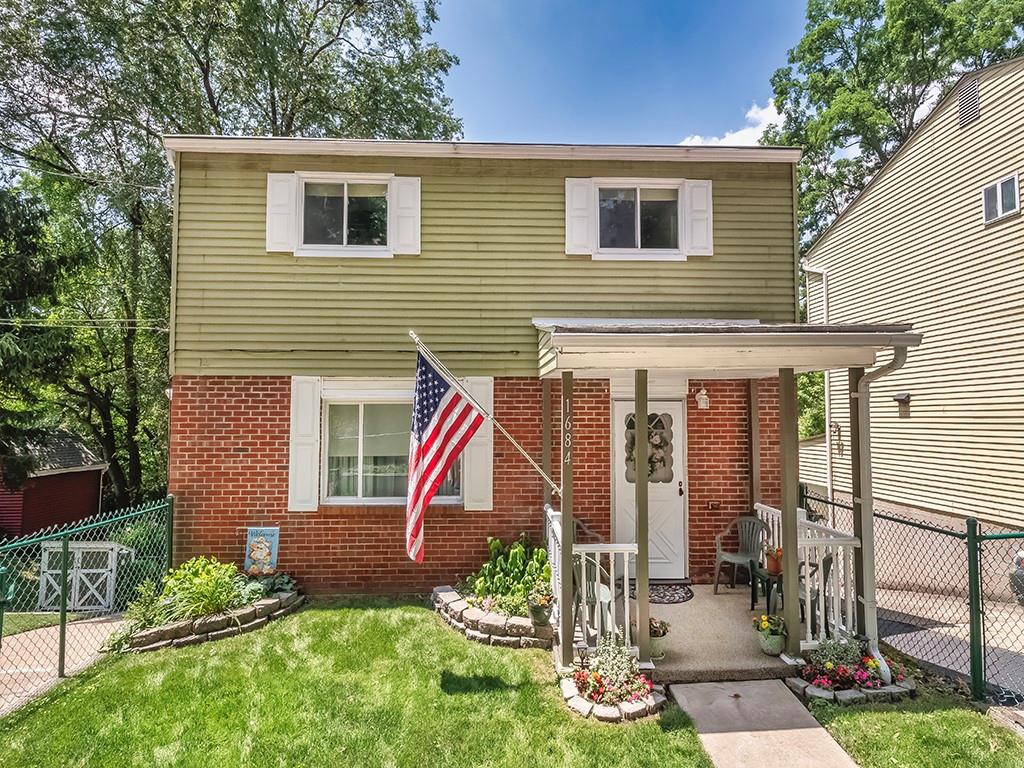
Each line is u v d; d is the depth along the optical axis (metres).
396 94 18.30
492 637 5.92
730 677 5.13
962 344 10.55
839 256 14.13
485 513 7.77
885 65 22.55
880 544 10.09
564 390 5.36
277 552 7.50
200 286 7.68
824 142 22.81
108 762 4.01
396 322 7.85
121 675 5.27
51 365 12.10
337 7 18.30
